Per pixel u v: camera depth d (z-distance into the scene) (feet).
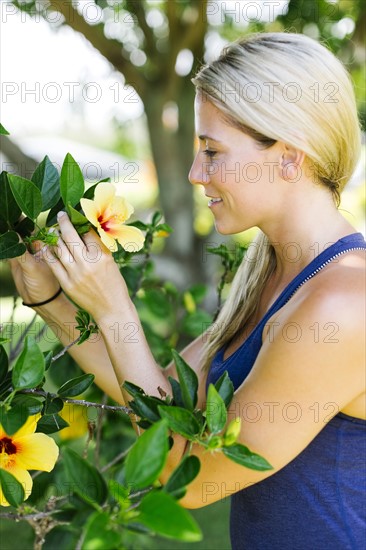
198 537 2.31
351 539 3.49
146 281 6.59
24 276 4.25
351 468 3.48
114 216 3.56
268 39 3.59
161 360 6.37
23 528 8.14
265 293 4.23
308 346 3.09
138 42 12.18
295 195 3.62
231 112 3.46
